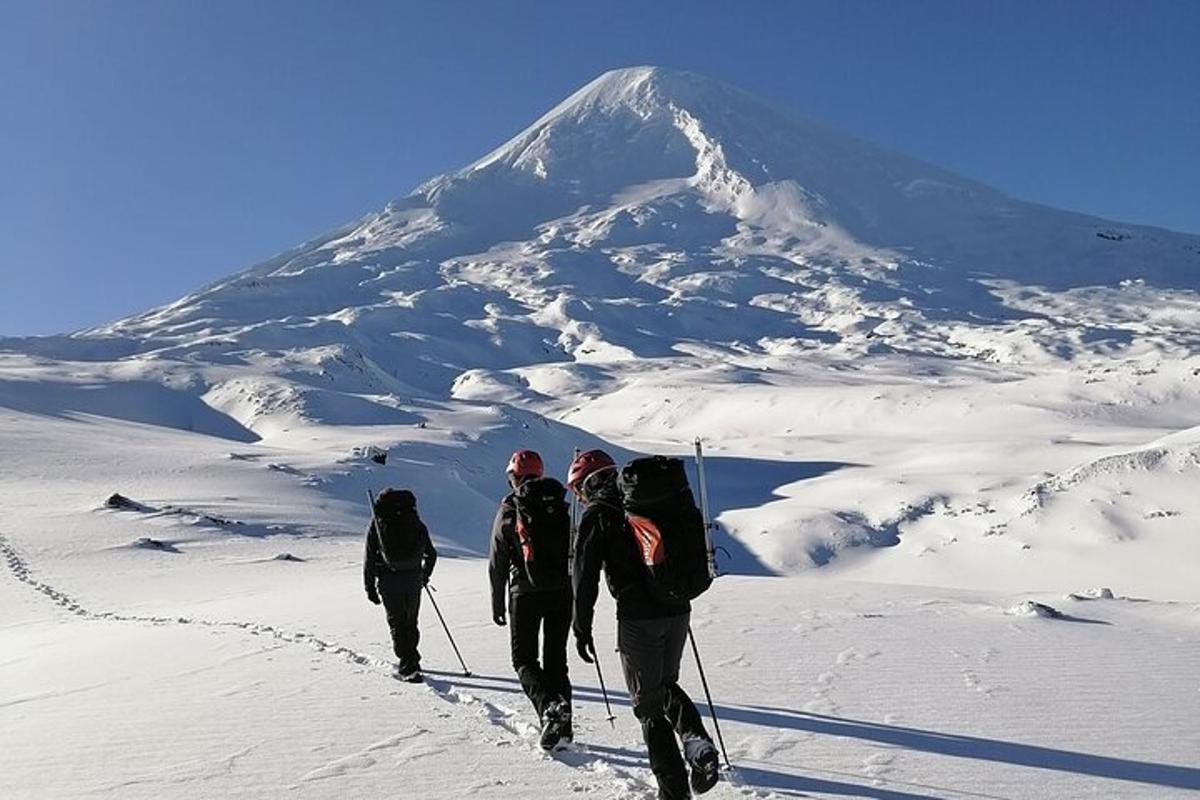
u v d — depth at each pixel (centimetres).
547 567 659
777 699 777
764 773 563
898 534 7975
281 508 5012
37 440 7244
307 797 528
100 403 13575
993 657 981
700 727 524
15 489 5241
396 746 635
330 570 2812
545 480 688
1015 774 557
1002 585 6544
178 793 541
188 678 916
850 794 521
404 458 9400
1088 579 6334
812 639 1084
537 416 13475
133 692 859
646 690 532
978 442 12975
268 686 852
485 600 1483
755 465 12606
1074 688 824
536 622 675
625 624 532
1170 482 7569
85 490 5291
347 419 12825
